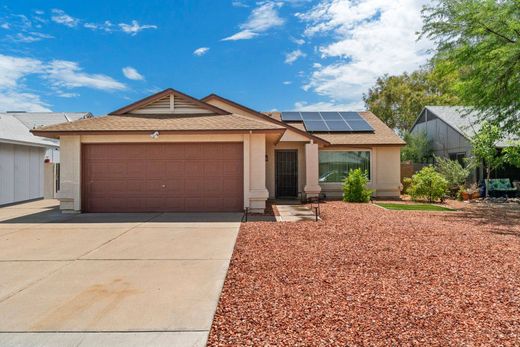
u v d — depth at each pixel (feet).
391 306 12.74
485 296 13.65
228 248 21.62
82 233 26.27
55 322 11.80
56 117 86.79
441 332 10.77
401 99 117.29
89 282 15.67
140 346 10.29
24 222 31.04
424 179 48.62
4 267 17.90
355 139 55.06
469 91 41.78
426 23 42.06
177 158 36.76
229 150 36.78
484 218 33.45
